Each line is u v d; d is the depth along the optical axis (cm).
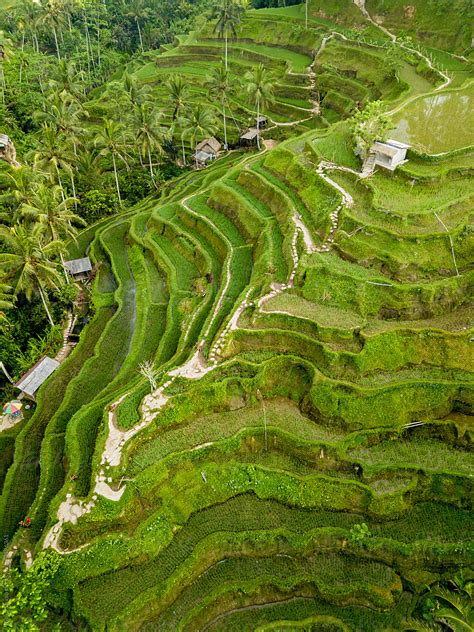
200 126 7156
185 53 10519
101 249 5925
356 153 5188
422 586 2966
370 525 3177
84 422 3662
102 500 3095
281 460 3453
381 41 8500
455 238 4088
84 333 4731
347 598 2942
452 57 7544
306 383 3722
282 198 5091
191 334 4253
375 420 3491
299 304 4050
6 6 11125
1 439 3922
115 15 11925
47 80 8144
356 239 4241
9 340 4553
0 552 3125
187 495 3266
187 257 5322
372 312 3934
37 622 2833
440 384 3531
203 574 3066
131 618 2789
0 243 4588
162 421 3516
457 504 3241
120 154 6831
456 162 4734
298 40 9750
